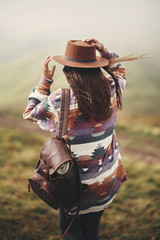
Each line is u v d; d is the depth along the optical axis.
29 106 1.46
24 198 4.86
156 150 14.80
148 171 9.73
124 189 6.80
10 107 30.38
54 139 1.41
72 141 1.41
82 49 1.37
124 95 33.62
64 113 1.36
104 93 1.37
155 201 4.86
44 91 1.46
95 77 1.37
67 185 1.37
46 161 1.38
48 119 1.41
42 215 3.88
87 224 1.73
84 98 1.33
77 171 1.39
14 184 6.66
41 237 2.96
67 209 1.48
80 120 1.38
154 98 32.41
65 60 1.40
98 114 1.37
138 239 3.23
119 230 3.69
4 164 9.63
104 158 1.52
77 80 1.35
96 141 1.44
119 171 1.66
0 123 21.72
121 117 25.48
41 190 1.42
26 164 9.88
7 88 41.75
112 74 1.54
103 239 3.31
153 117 24.84
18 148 12.97
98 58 1.52
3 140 14.16
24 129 19.86
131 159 12.20
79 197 1.43
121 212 4.65
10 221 3.24
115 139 1.65
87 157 1.45
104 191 1.55
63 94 1.37
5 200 4.34
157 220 3.77
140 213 4.45
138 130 20.89
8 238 2.79
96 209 1.58
